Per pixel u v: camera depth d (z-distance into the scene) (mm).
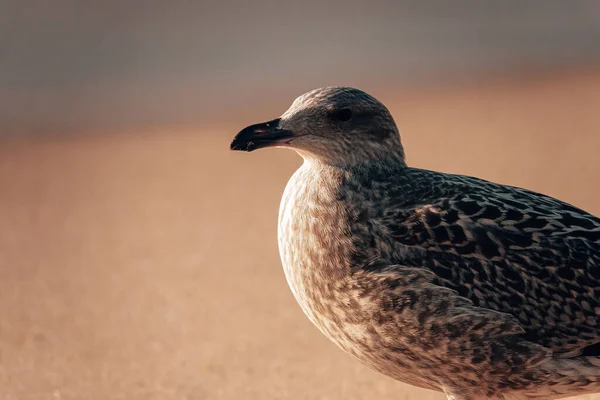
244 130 8102
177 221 16188
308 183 7863
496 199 7520
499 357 7160
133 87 28562
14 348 10555
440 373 7371
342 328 7484
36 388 9438
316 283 7492
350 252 7391
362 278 7281
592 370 7242
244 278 13000
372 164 8008
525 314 7215
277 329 11062
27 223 16641
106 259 14180
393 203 7602
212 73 30062
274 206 16969
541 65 29859
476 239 7297
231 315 11547
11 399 9180
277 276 13102
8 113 26047
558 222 7387
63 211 17406
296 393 9258
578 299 7230
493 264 7258
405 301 7148
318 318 7609
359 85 28047
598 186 16000
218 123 24312
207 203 17328
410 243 7352
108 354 10359
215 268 13477
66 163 21172
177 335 10922
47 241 15422
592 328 7219
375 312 7250
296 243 7617
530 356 7152
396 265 7258
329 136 7973
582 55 31156
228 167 20219
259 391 9305
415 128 22016
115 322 11398
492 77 28469
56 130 24438
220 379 9617
